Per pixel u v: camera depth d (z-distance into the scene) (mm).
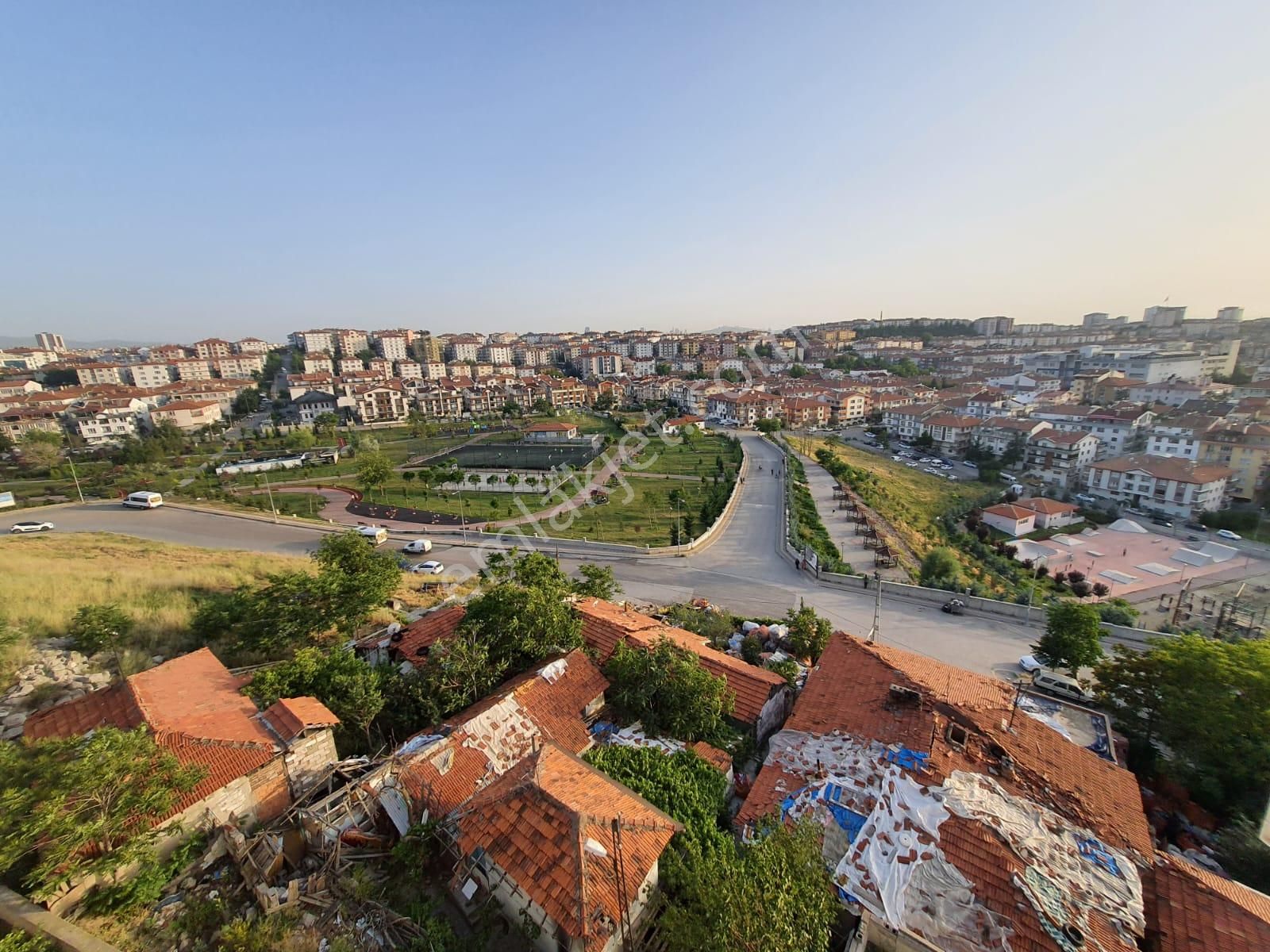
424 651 24078
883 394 151250
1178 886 13555
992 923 12180
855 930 12602
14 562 33188
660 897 12164
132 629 23094
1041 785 15977
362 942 11375
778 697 21906
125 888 11508
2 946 9602
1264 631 41000
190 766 13125
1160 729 20703
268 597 24281
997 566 60250
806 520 61312
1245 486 80125
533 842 12148
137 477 78125
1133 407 108000
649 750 16969
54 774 11305
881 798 15039
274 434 116875
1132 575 59031
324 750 16297
